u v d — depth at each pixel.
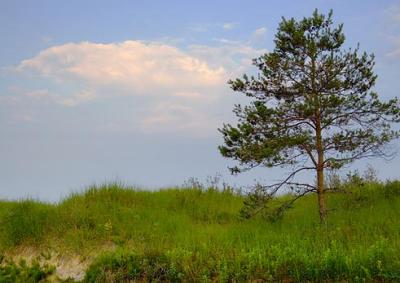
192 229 17.88
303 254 13.55
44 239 17.41
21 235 17.70
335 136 17.95
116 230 17.48
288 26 18.38
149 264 14.28
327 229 16.69
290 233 16.78
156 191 23.00
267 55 18.72
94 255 16.00
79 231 17.33
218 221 20.39
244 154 17.81
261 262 13.54
